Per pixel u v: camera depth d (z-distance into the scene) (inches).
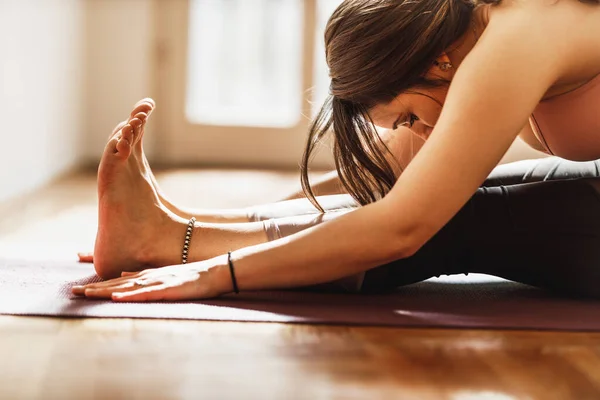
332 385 54.2
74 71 263.6
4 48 179.2
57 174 240.4
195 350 60.8
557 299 78.9
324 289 80.0
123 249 79.7
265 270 71.2
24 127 199.2
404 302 76.4
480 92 65.6
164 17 289.6
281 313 70.2
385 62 71.5
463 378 56.2
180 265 76.4
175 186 218.1
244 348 61.5
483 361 59.8
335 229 69.0
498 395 53.2
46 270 89.2
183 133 293.6
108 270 80.6
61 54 243.1
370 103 74.3
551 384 55.4
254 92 296.4
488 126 65.5
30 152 205.9
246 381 54.6
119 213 79.0
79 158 277.9
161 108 292.5
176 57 291.4
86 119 287.9
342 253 68.6
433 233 67.8
